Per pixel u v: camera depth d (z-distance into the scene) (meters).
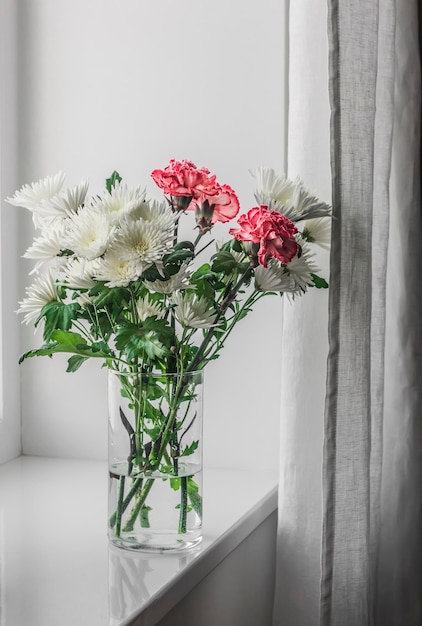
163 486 1.08
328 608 1.21
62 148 1.53
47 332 1.07
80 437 1.56
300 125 1.28
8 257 1.52
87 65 1.51
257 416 1.49
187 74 1.48
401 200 1.45
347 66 1.19
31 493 1.36
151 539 1.08
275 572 1.45
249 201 1.47
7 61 1.50
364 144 1.22
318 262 1.28
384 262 1.34
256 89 1.46
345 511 1.22
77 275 1.02
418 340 1.46
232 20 1.46
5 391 1.53
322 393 1.28
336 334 1.20
